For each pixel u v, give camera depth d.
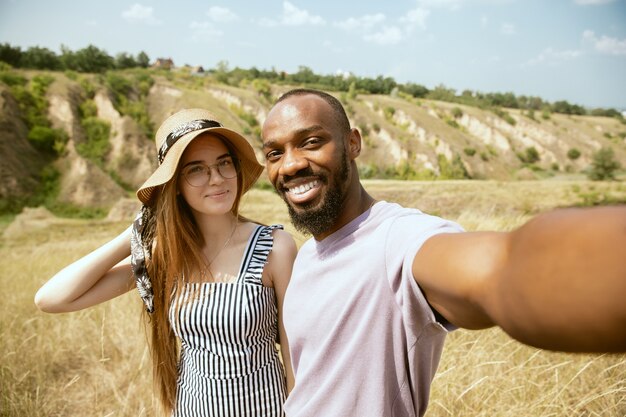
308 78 143.88
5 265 7.65
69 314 4.28
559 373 2.37
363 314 1.07
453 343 2.75
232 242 1.98
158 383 2.03
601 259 0.43
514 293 0.53
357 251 1.12
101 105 82.88
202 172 1.89
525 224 0.57
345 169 1.25
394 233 1.03
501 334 2.82
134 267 1.86
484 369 2.38
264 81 115.50
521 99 148.62
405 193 36.06
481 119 115.94
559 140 112.50
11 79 79.56
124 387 3.16
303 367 1.22
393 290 1.00
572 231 0.46
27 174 65.88
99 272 1.88
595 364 2.35
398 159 98.31
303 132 1.22
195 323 1.83
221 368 1.82
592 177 83.38
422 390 1.08
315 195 1.23
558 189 46.38
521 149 112.62
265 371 1.87
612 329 0.43
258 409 1.83
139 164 75.38
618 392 2.10
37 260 8.28
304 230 1.30
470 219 6.59
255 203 27.25
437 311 0.89
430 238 0.88
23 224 31.67
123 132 77.56
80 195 64.31
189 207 2.02
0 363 3.33
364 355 1.05
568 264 0.45
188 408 1.89
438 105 121.88
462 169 97.38
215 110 94.38
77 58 103.06
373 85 142.75
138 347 3.56
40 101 77.81
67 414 2.94
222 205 1.90
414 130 106.00
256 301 1.85
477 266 0.63
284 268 1.93
